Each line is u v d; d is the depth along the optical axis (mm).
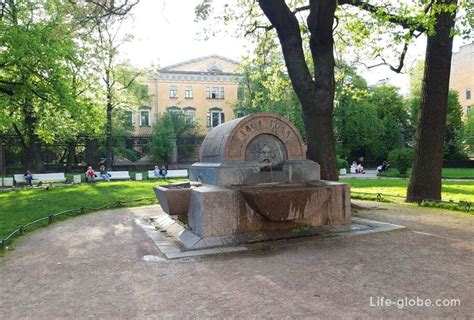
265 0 10422
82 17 12547
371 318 3818
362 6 11500
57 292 4883
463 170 33750
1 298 4727
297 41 10734
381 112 46281
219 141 8523
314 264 5734
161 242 7496
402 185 19234
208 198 7020
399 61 13773
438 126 12242
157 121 44594
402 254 6184
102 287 5027
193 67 50969
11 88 17062
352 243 6992
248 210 7289
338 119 40094
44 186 21250
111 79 32688
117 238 8047
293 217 7113
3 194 17203
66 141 34062
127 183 22297
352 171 34375
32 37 15359
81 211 11648
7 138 32250
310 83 10758
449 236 7441
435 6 10133
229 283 4996
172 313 4113
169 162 44000
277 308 4129
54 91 16594
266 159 8195
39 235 8477
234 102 51094
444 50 12000
